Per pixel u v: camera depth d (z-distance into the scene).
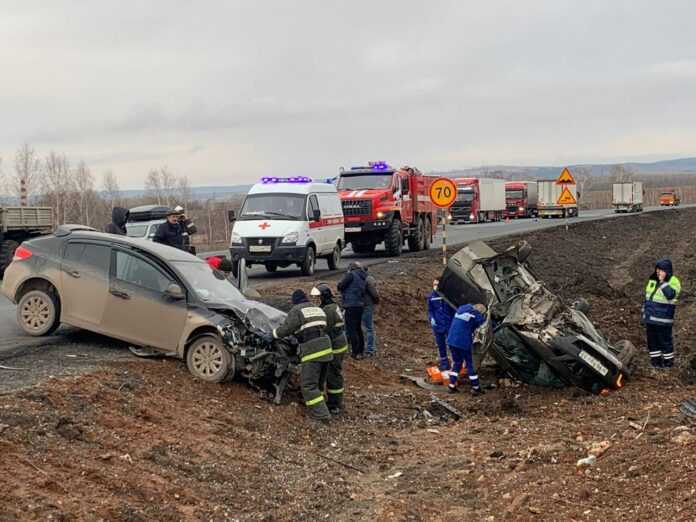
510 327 11.33
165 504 6.28
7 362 9.30
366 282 13.38
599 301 19.28
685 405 9.25
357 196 24.77
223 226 77.44
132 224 20.09
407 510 6.78
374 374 12.69
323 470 7.84
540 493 6.93
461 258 12.38
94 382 8.41
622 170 186.38
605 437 8.55
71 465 6.43
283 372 9.74
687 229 48.12
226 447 7.84
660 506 6.14
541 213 62.34
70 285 10.47
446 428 9.81
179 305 9.88
